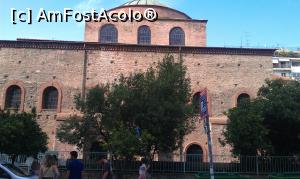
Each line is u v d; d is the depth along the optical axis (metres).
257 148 26.12
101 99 26.22
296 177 18.75
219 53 34.94
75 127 26.45
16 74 33.53
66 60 34.06
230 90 34.16
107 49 34.50
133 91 25.83
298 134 28.31
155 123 24.91
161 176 25.75
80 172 13.76
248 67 34.75
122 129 23.69
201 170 26.16
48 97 33.53
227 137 27.30
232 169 26.00
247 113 27.03
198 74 34.34
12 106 33.03
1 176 14.40
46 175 14.57
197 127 32.88
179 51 34.69
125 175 25.30
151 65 34.19
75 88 33.47
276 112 27.89
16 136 23.06
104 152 26.89
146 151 24.42
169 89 25.78
